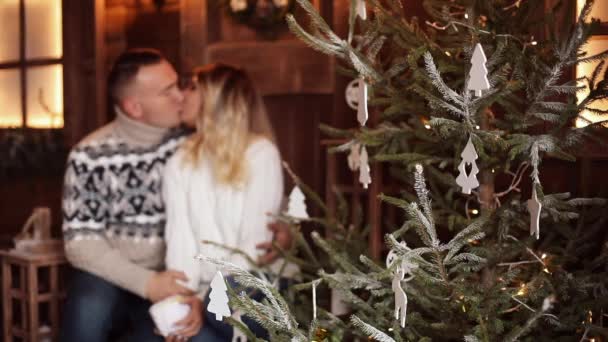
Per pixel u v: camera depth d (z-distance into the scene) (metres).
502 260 2.21
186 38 4.05
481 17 2.29
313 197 2.77
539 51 2.18
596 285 2.18
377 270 2.06
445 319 2.12
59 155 4.50
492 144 2.04
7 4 4.76
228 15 3.87
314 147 3.76
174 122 3.33
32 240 3.82
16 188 4.67
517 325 2.01
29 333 3.75
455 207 2.48
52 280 3.77
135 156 3.29
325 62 3.62
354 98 2.44
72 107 4.48
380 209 2.93
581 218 2.43
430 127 2.19
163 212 3.30
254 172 3.01
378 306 2.15
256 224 3.00
